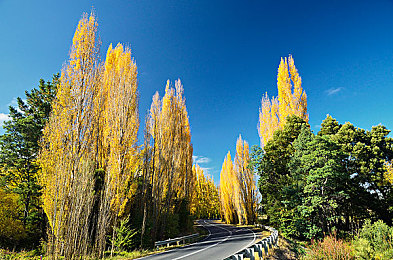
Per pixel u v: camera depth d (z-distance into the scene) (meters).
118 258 12.38
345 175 18.00
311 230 17.92
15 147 24.42
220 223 50.47
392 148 21.72
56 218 11.33
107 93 20.84
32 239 21.22
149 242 17.83
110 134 16.81
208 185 89.44
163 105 26.25
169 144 24.27
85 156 13.81
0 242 18.77
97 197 16.23
